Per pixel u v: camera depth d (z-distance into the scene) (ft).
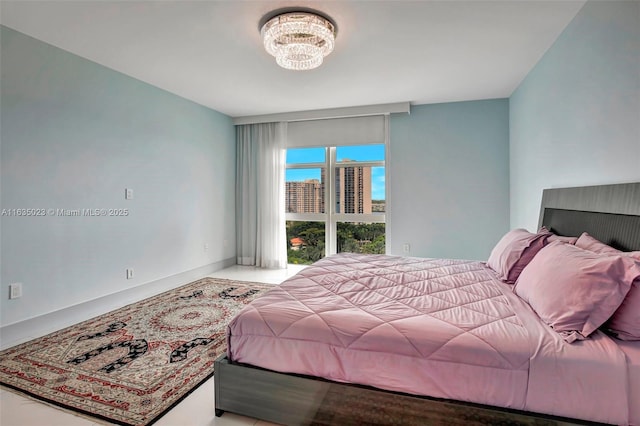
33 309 8.56
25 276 8.39
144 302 11.12
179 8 7.02
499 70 10.50
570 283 4.59
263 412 5.17
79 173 9.68
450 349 4.34
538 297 5.11
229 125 16.80
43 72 8.71
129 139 11.27
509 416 4.04
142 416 5.35
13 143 8.14
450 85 11.90
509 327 4.62
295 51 7.97
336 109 15.07
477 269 8.43
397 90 12.46
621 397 3.73
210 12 7.18
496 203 13.62
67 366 6.88
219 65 10.12
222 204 16.33
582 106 7.14
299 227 17.13
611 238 5.73
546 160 9.29
